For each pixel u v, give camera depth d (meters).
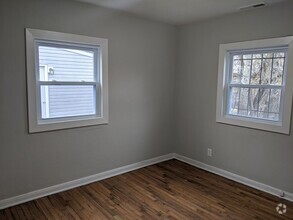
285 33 2.95
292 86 2.91
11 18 2.62
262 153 3.28
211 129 3.90
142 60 3.89
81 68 3.30
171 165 4.23
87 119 3.35
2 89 2.65
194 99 4.12
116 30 3.50
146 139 4.13
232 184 3.48
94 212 2.70
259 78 3.32
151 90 4.09
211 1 2.93
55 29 2.93
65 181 3.23
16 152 2.81
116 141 3.72
